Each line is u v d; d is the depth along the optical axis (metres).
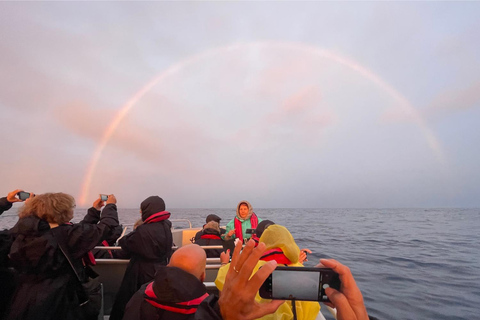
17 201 2.59
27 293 2.02
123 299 2.92
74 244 2.20
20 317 1.97
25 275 2.08
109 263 3.38
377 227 32.12
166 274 1.16
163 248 3.01
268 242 1.45
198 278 1.29
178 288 1.14
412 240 19.00
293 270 0.91
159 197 3.24
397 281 8.04
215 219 5.26
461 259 11.69
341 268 0.87
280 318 1.41
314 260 11.38
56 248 2.10
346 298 0.87
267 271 0.71
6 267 2.45
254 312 0.78
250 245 0.74
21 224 2.06
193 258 1.27
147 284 1.49
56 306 2.08
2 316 2.13
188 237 6.74
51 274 2.11
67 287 2.18
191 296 1.15
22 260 2.02
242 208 5.40
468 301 6.30
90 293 2.34
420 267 10.04
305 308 1.45
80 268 2.29
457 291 7.06
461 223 41.00
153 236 2.95
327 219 52.75
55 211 2.17
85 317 2.32
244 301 0.74
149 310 1.20
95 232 2.36
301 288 0.91
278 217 61.28
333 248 15.02
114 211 2.76
